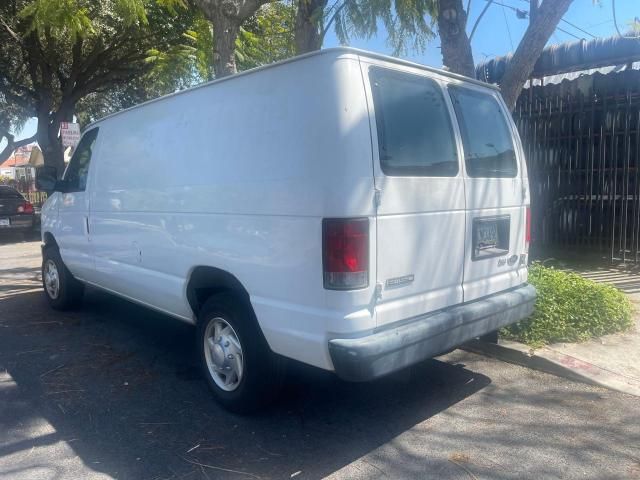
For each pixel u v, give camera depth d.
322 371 4.75
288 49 10.49
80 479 3.27
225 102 3.99
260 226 3.64
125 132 5.22
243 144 3.79
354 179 3.21
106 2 12.30
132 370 4.95
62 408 4.20
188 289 4.45
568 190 8.89
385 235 3.36
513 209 4.48
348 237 3.19
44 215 7.01
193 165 4.23
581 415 3.92
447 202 3.79
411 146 3.58
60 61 15.98
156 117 4.74
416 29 7.14
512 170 4.51
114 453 3.55
